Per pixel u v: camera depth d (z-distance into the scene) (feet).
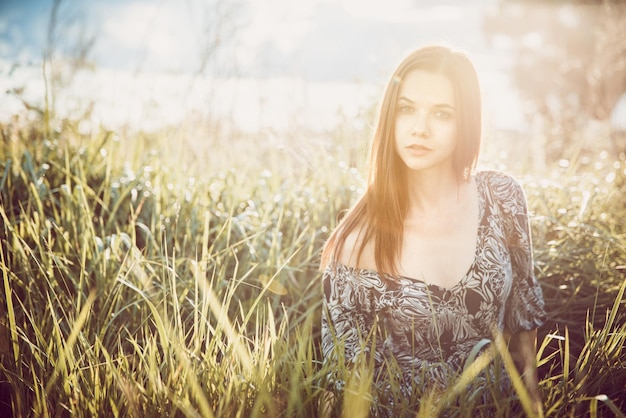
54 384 6.50
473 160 6.74
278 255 9.87
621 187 14.38
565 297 10.22
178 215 10.84
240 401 5.96
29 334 7.74
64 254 9.24
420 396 6.35
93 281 9.17
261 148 14.52
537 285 7.20
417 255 6.77
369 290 6.88
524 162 14.64
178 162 13.05
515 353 7.28
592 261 10.35
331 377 6.32
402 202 6.77
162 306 8.33
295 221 11.44
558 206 12.23
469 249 6.76
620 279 10.14
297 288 9.98
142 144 13.82
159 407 5.96
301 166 13.42
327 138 13.96
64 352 6.63
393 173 6.71
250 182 13.21
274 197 12.00
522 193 7.15
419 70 6.47
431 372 6.67
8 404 7.23
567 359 6.40
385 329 6.88
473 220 6.84
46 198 11.00
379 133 6.75
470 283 6.70
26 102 13.19
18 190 11.53
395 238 6.77
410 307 6.70
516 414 6.26
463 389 5.79
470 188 6.96
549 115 22.25
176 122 14.30
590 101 20.49
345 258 6.97
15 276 8.00
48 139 13.16
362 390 5.65
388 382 6.58
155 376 6.18
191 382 5.85
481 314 6.74
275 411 6.01
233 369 6.17
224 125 14.46
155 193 11.44
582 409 6.56
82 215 9.89
